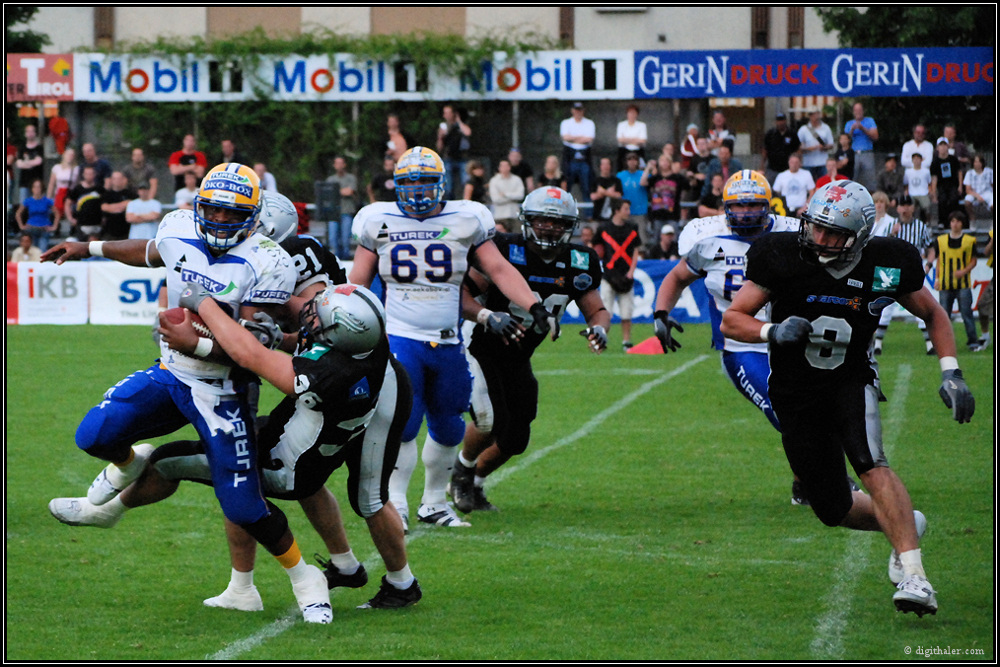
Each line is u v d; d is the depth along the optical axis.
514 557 18.05
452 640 14.06
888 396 33.25
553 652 13.57
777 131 55.47
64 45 73.12
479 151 62.06
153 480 15.70
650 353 43.69
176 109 61.31
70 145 61.12
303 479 14.56
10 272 52.81
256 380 14.94
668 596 15.94
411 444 19.88
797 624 14.69
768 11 72.62
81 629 14.47
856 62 56.62
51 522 19.89
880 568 17.30
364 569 15.91
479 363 20.70
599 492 22.64
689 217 55.50
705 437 28.08
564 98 58.75
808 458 15.70
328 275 16.84
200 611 15.27
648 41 72.94
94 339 46.59
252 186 14.23
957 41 64.38
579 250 21.12
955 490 22.20
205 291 14.22
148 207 54.44
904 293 15.26
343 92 60.03
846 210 14.55
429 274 19.69
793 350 15.46
